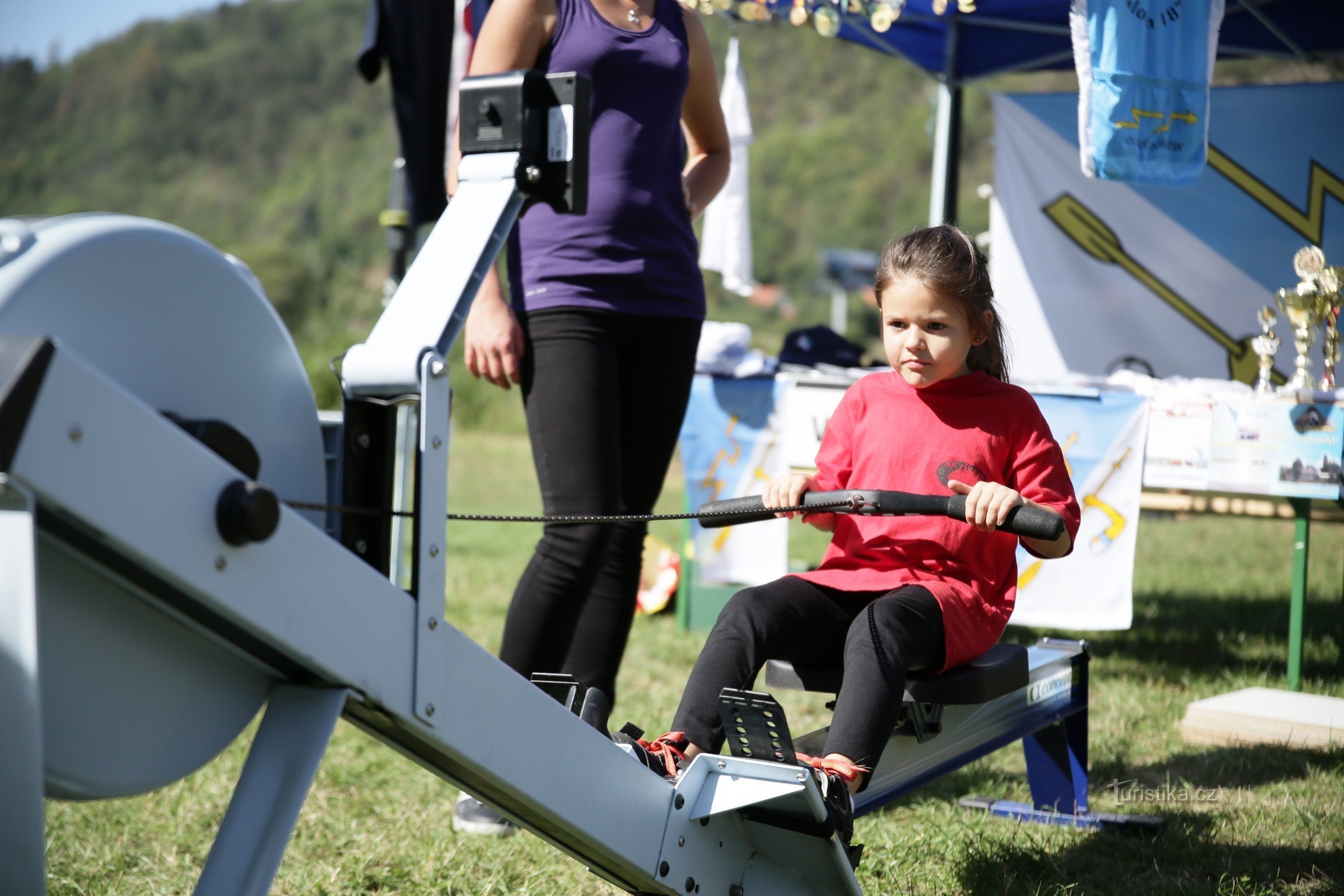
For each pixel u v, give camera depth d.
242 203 58.41
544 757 1.50
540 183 1.54
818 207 58.34
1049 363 6.38
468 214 1.51
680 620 4.80
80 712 1.21
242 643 1.28
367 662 1.30
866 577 2.09
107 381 1.07
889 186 58.31
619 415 2.56
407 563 4.16
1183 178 3.95
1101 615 3.94
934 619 1.94
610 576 2.62
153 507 1.10
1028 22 5.82
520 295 2.54
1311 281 3.96
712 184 2.89
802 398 4.44
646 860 1.62
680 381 2.61
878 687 1.82
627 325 2.52
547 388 2.50
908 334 2.12
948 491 2.13
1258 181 6.01
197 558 1.14
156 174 60.06
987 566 2.13
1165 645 4.57
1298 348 4.00
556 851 2.49
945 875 2.37
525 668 2.52
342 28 64.50
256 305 1.35
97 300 1.19
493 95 1.54
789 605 2.00
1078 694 2.72
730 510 1.94
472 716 1.41
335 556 1.27
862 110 62.00
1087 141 3.92
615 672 2.66
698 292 2.64
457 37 4.66
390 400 1.42
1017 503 1.77
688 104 2.86
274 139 60.38
